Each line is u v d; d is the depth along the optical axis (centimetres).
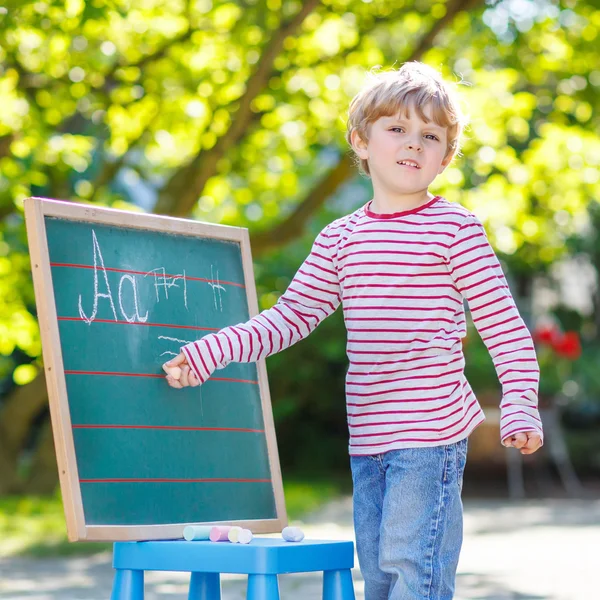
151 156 1240
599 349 1902
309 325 373
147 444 356
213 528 344
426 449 337
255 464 396
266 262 1636
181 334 383
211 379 387
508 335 345
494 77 1143
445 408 340
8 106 980
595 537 987
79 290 354
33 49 993
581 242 1877
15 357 1594
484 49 1167
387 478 341
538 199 1200
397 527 335
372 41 1126
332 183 1135
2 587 693
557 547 911
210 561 333
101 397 347
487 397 1580
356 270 354
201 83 1112
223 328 395
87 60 1006
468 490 1562
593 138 1148
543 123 1222
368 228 357
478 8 1084
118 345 359
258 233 1137
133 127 1137
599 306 1994
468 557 848
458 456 344
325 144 1179
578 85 1119
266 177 1247
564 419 1973
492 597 657
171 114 1128
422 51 1047
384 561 337
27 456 1656
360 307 351
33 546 881
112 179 1222
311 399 1753
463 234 347
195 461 372
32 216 344
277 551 327
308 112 1149
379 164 357
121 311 364
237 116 1027
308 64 1102
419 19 1145
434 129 356
